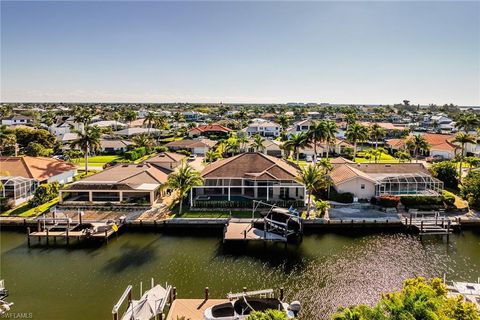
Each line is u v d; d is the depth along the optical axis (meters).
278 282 36.03
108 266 39.41
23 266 39.41
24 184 59.12
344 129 154.00
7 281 36.06
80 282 35.84
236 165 63.53
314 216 52.88
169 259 41.25
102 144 111.25
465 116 108.19
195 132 147.25
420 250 44.06
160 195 62.28
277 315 19.27
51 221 48.69
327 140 83.50
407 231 50.16
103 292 33.97
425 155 107.94
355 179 60.06
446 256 42.31
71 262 40.41
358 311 18.92
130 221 50.19
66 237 46.16
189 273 37.78
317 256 42.31
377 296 33.56
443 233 48.44
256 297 32.25
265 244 45.03
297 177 57.50
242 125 176.12
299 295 33.66
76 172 76.06
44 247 44.56
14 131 103.00
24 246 44.81
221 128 149.12
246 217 52.12
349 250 44.03
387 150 117.12
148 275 37.38
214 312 28.45
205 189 63.75
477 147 100.69
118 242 46.34
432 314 17.64
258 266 39.59
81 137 76.00
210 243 46.12
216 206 55.59
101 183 58.44
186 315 29.30
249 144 107.69
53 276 37.09
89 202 56.66
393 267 39.47
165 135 148.25
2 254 42.47
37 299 32.75
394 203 55.44
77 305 31.77
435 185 59.38
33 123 165.12
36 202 57.06
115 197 60.62
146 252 43.25
